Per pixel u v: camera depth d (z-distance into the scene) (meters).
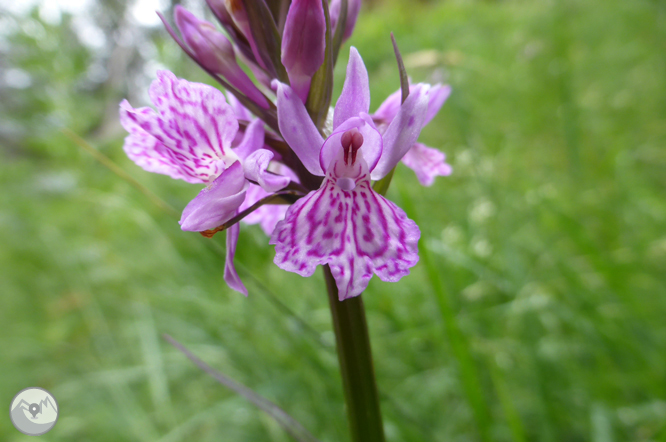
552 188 0.13
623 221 0.12
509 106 0.19
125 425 0.10
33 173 0.21
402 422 0.07
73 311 0.14
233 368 0.10
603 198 0.12
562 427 0.08
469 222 0.11
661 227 0.11
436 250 0.09
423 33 0.29
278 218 0.06
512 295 0.09
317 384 0.09
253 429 0.10
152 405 0.11
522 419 0.08
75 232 0.17
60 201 0.20
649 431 0.07
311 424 0.09
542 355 0.09
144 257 0.15
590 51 0.22
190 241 0.12
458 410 0.08
